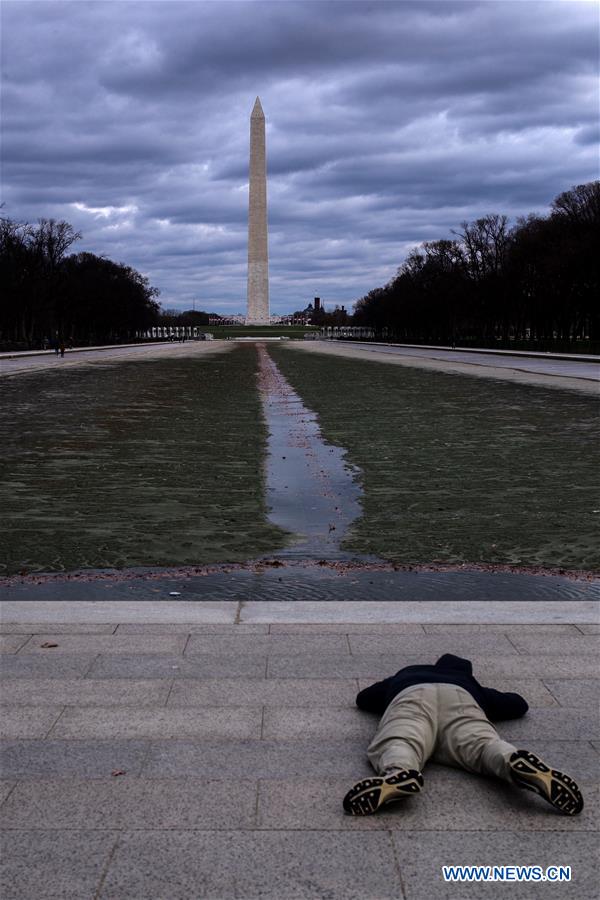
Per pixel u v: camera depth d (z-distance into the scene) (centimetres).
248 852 396
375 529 1236
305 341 17225
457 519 1300
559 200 10400
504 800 441
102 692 578
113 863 387
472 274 12706
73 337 14400
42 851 396
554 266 9088
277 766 476
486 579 983
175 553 1103
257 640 685
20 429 2467
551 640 686
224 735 514
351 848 399
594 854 396
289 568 1032
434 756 478
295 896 365
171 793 447
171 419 2752
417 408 3094
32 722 532
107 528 1242
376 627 720
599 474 1695
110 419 2745
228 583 964
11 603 800
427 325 14550
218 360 7638
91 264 14438
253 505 1408
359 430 2438
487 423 2600
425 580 977
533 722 533
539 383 4359
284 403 3344
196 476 1678
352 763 479
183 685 590
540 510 1363
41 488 1552
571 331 12462
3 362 7000
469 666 540
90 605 794
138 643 677
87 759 484
